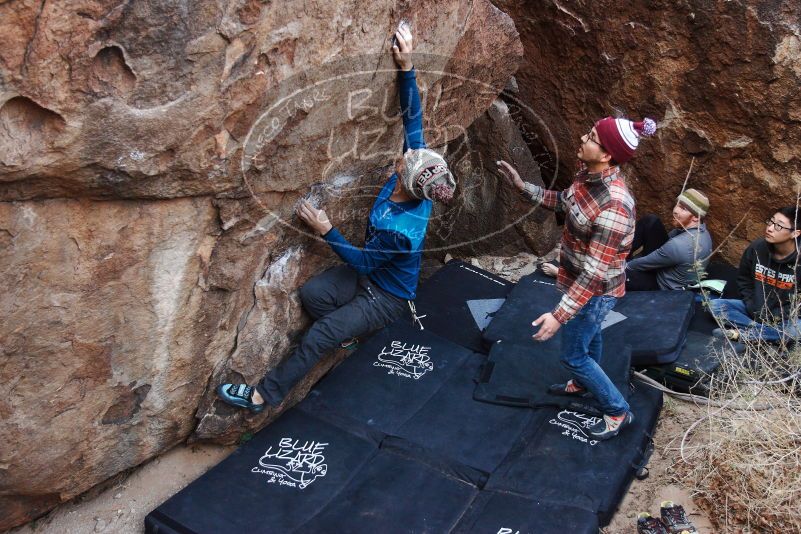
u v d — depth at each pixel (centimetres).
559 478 357
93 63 237
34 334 285
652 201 559
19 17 215
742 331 446
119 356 319
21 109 233
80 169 256
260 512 338
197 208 307
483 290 504
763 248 445
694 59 498
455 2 372
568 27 539
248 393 371
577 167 594
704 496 355
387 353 441
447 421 393
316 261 387
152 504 358
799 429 359
